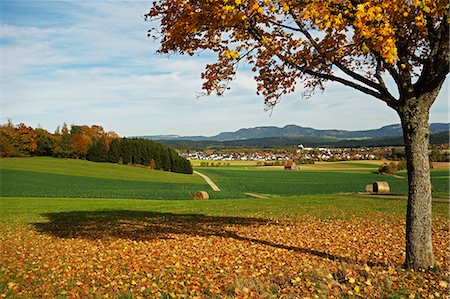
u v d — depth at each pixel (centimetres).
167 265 1032
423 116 848
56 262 1116
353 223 1720
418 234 860
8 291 852
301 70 959
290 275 876
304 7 820
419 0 715
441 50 788
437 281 780
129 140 10556
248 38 1013
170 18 989
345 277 819
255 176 9644
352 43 851
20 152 9262
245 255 1114
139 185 7012
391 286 759
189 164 10788
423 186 856
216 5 834
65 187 6166
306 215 2056
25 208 2822
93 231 1677
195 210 2506
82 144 9981
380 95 892
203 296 771
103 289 855
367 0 750
